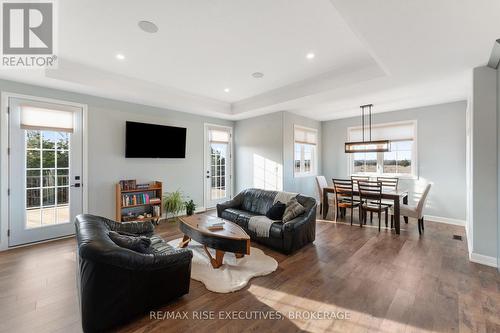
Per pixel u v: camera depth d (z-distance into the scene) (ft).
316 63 11.16
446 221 16.08
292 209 11.84
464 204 15.40
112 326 5.85
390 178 18.08
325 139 23.02
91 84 11.86
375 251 11.00
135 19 7.75
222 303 7.06
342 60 10.85
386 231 14.11
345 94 13.65
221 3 6.96
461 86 12.16
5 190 11.03
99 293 5.61
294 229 10.59
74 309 6.73
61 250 10.99
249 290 7.76
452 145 15.88
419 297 7.32
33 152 11.78
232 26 8.18
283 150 18.10
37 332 5.83
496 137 9.30
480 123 9.66
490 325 6.08
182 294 7.13
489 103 9.41
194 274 8.70
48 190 12.21
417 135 17.30
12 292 7.55
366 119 20.15
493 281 8.22
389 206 15.12
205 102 17.53
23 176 11.50
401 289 7.79
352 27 6.97
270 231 11.14
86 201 13.37
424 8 6.06
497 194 9.27
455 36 7.36
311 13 7.45
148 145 15.76
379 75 10.89
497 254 9.25
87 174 13.43
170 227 15.01
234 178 21.90
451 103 15.88
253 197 14.61
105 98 14.15
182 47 9.66
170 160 17.38
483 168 9.61
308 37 8.88
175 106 16.40
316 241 12.39
